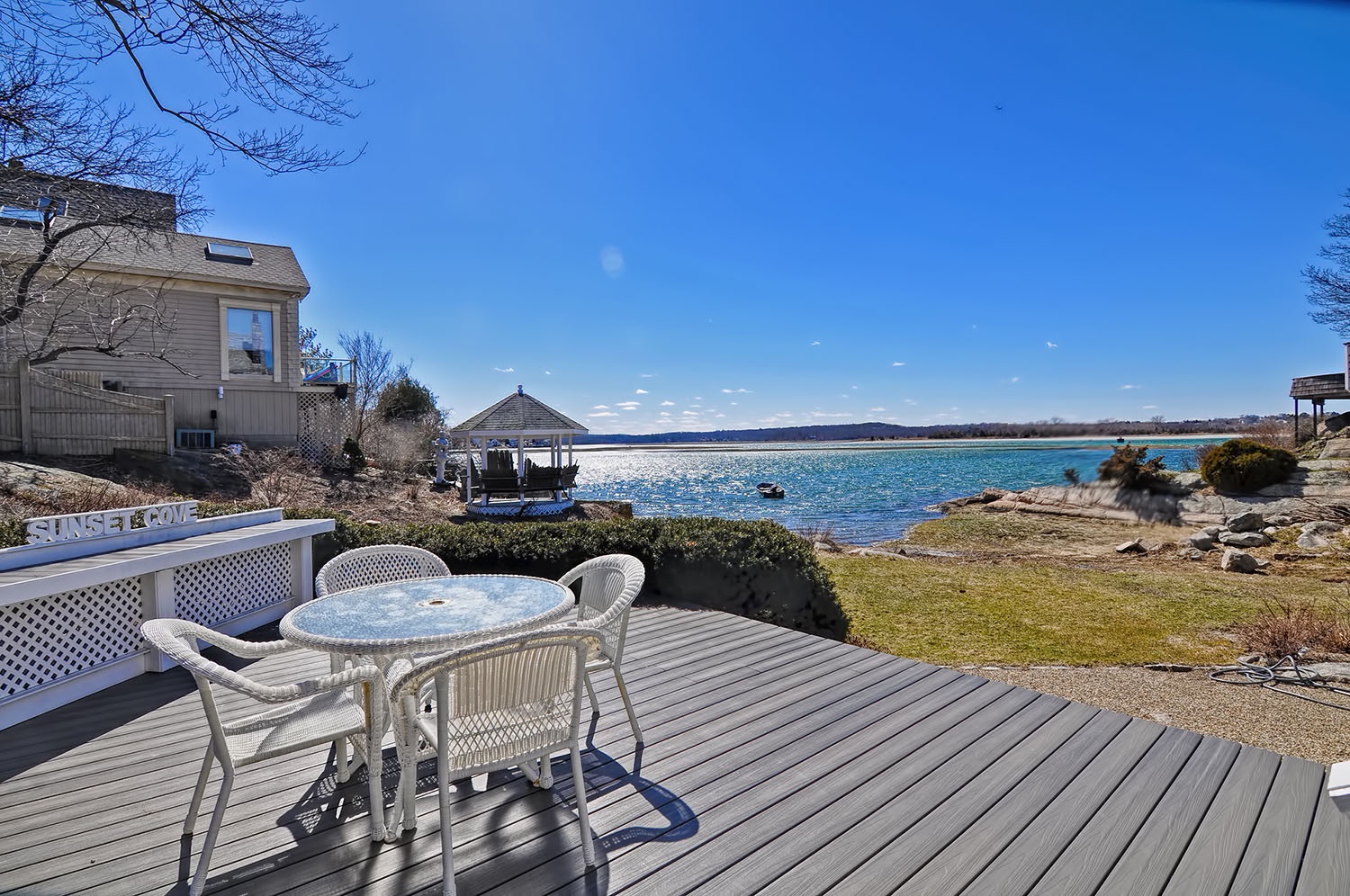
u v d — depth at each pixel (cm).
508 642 211
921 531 1502
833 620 663
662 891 209
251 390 1542
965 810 258
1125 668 559
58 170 586
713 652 473
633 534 702
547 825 247
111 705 373
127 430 1227
